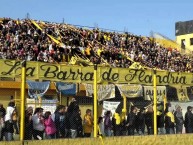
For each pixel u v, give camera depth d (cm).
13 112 1233
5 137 1211
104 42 4212
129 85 1466
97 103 1354
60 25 4144
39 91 1355
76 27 4281
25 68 1207
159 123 1505
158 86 1510
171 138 1498
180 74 1579
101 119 1379
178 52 4766
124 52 4078
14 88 2223
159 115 1508
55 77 1270
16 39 3262
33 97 1343
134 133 1443
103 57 3772
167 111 1532
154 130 1471
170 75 1543
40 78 1242
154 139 1454
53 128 1285
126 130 1431
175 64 4353
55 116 1298
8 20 3600
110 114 1420
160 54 4419
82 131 1340
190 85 1614
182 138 1530
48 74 1258
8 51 3011
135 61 3988
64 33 3978
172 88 1560
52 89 1795
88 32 4250
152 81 1480
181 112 1569
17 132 1238
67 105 1430
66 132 1308
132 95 1469
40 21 4028
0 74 1180
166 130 1520
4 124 1216
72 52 3572
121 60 3856
